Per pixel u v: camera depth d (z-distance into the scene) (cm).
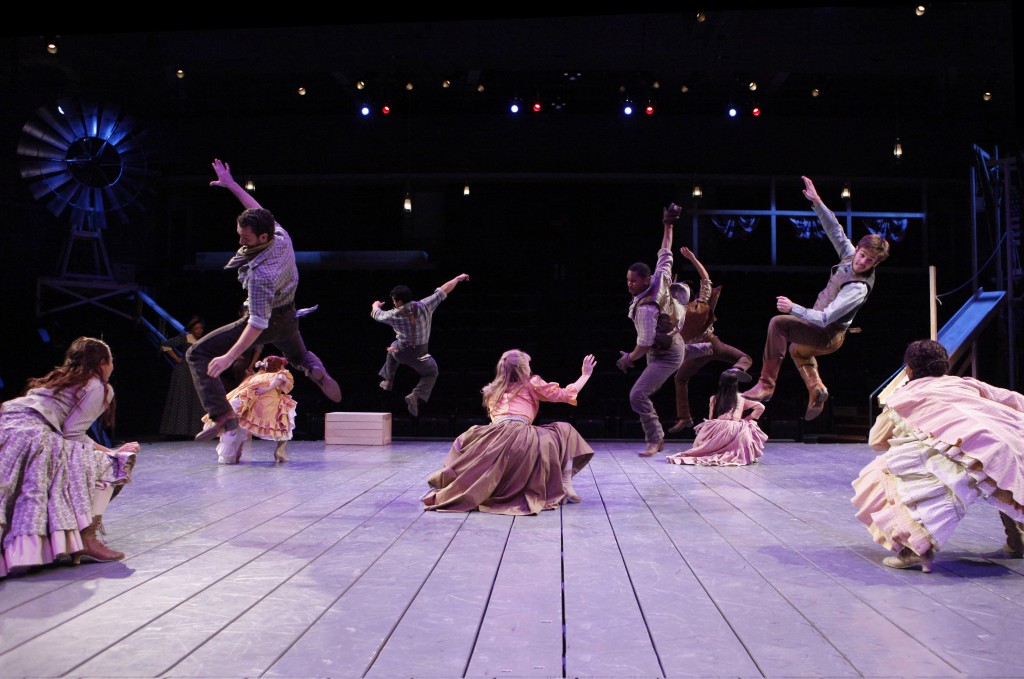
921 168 1495
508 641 249
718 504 531
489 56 1227
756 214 1551
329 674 221
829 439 1107
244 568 348
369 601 295
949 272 1512
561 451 538
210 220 1546
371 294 1505
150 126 1482
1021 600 297
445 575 334
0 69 1266
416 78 1479
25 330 1176
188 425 1071
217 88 1506
